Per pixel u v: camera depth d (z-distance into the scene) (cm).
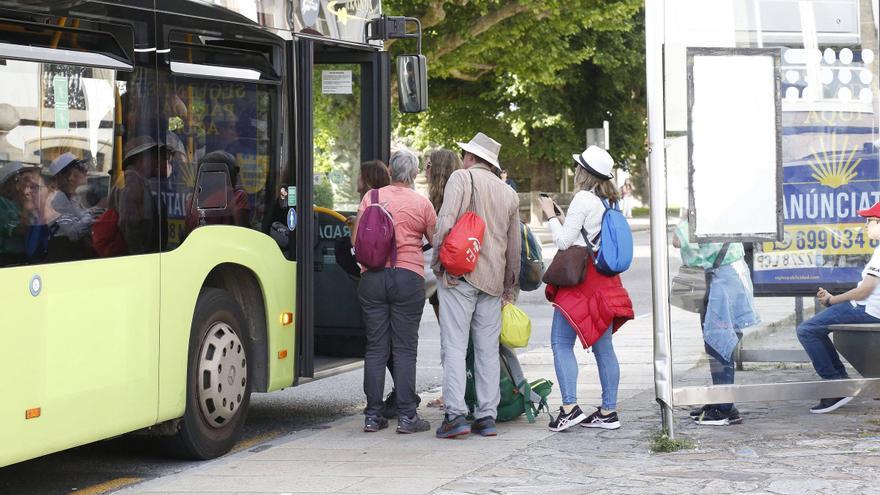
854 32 865
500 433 890
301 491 718
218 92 831
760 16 841
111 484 781
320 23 944
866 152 873
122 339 740
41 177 680
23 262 667
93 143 720
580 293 866
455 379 873
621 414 949
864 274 863
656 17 794
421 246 909
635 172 6150
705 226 811
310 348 926
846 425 866
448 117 4072
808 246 860
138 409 757
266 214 880
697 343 833
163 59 780
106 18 733
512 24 2784
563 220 883
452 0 2575
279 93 893
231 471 786
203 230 815
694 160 808
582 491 688
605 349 888
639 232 4319
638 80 4281
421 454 820
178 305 792
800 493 664
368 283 897
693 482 699
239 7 854
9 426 655
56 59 691
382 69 1015
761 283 851
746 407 953
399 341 905
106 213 729
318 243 1038
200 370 824
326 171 1030
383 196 898
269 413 1067
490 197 872
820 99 868
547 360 1340
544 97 4025
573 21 2864
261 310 886
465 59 2783
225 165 837
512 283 900
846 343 858
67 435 697
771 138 813
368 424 911
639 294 2214
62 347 692
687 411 946
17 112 665
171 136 786
